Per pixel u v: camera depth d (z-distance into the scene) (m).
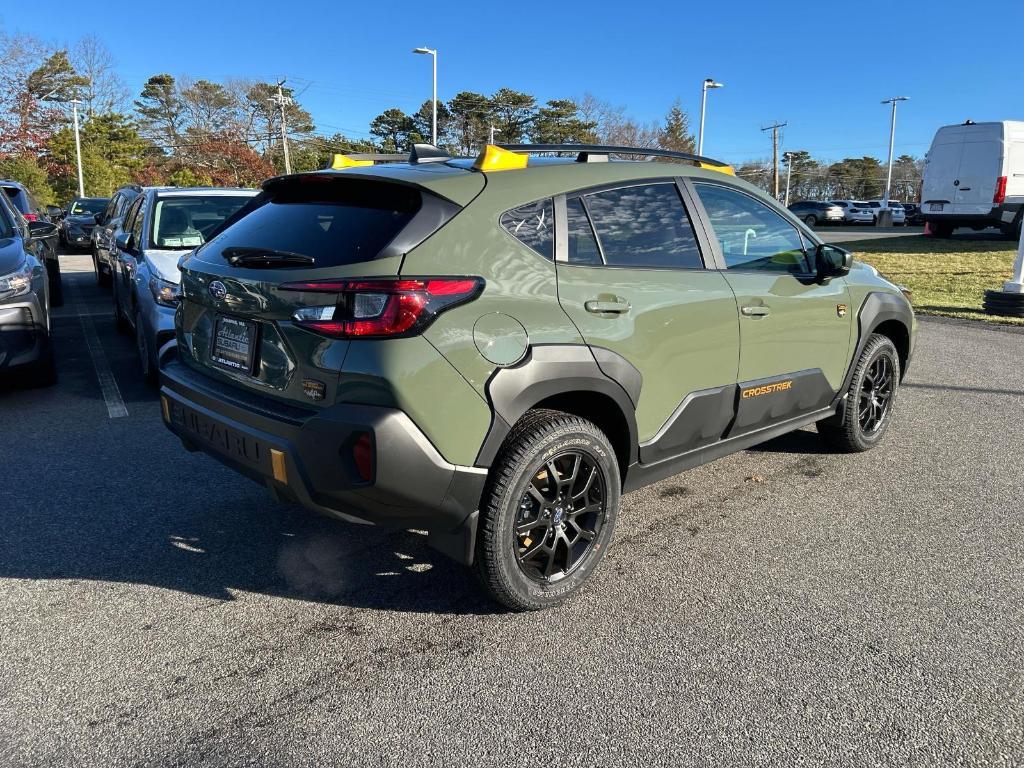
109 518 3.85
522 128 69.44
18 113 47.75
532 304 2.82
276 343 2.76
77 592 3.15
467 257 2.71
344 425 2.51
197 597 3.13
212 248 3.32
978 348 8.52
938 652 2.78
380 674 2.64
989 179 19.66
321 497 2.64
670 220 3.47
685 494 4.32
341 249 2.70
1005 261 16.14
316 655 2.75
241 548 3.56
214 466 4.59
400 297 2.50
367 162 3.68
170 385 3.36
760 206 4.01
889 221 42.94
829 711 2.45
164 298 5.80
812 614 3.04
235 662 2.70
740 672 2.66
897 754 2.26
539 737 2.33
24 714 2.40
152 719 2.39
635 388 3.16
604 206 3.21
